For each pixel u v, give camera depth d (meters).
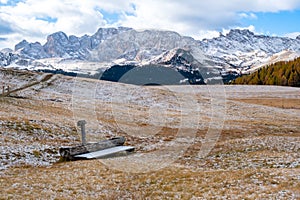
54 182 15.60
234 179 15.08
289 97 85.88
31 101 49.12
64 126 32.28
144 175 16.83
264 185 13.66
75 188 14.78
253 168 17.78
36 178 16.27
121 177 16.56
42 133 28.45
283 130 39.81
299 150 23.28
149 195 13.77
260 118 53.59
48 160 21.25
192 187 14.41
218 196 12.91
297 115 59.50
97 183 15.56
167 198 13.27
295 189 12.58
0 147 21.98
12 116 32.41
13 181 15.52
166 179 15.91
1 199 12.77
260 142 27.56
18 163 19.69
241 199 12.23
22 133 27.25
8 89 59.81
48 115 38.25
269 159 19.84
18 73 75.69
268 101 78.44
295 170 15.55
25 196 13.36
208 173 16.83
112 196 13.87
